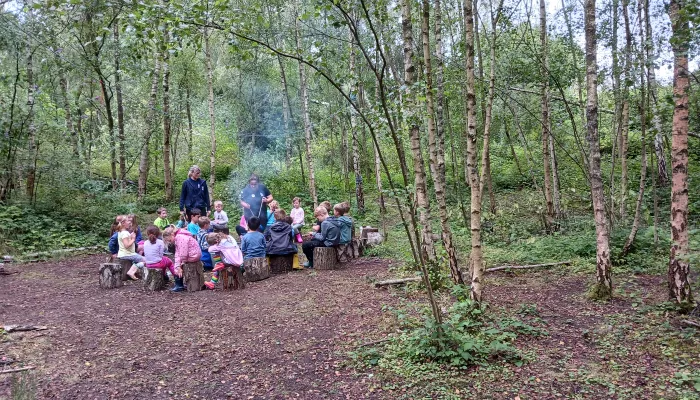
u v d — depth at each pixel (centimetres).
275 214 870
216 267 730
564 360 425
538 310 573
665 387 365
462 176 1784
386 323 538
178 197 1794
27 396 329
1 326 526
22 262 937
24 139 1162
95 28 1160
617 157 1525
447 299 616
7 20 1110
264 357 459
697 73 636
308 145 1504
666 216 1103
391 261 911
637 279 699
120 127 1515
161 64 1544
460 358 423
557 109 1119
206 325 555
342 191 1822
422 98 525
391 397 370
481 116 1375
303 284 749
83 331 531
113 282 745
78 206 1214
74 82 1653
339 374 416
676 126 529
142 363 445
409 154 1750
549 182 1089
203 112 1988
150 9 386
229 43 421
